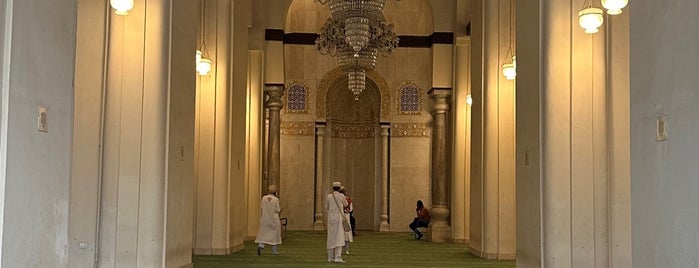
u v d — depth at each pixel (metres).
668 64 5.07
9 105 4.68
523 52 9.94
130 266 9.09
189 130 10.34
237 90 14.59
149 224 9.12
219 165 13.88
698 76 4.63
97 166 9.09
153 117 9.23
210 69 13.76
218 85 13.87
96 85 9.17
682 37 4.86
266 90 19.50
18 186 4.83
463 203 17.59
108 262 9.07
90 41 9.20
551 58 9.00
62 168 5.54
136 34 9.30
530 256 9.38
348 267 12.14
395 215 22.55
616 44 8.93
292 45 22.75
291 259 13.40
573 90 8.95
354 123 23.58
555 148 8.94
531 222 9.37
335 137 23.53
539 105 9.08
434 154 19.33
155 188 9.17
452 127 18.27
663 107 5.14
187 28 10.22
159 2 9.32
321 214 22.61
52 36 5.34
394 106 22.69
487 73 13.52
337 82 23.44
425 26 22.70
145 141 9.20
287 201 22.53
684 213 4.82
